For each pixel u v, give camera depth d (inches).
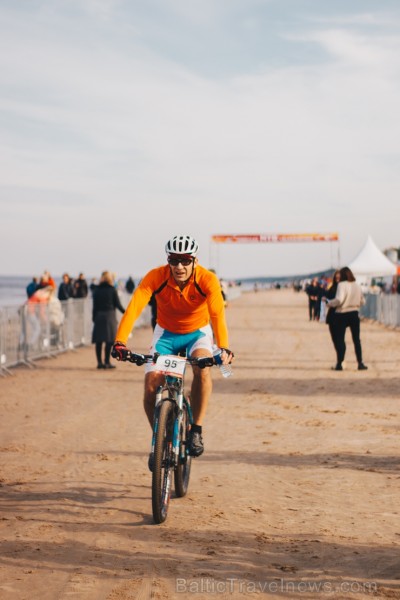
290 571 154.6
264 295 3567.9
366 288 1483.8
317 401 402.9
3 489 223.5
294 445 289.0
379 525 186.5
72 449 282.5
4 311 541.0
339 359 542.9
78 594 142.9
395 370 537.0
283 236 2566.4
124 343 196.5
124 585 147.3
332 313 539.5
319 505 204.8
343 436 305.7
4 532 181.8
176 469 207.6
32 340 609.9
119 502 208.5
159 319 211.0
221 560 161.2
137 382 494.3
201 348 207.2
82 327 781.3
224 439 302.5
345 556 163.6
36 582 149.3
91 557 163.6
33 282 744.3
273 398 415.5
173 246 192.2
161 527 185.0
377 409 373.7
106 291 566.9
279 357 647.1
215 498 212.5
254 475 240.5
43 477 238.5
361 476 237.6
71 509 201.6
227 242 2588.6
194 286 199.9
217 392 441.7
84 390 455.5
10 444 292.4
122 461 261.1
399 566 157.3
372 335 898.7
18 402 407.2
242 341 829.2
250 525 186.7
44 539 176.2
